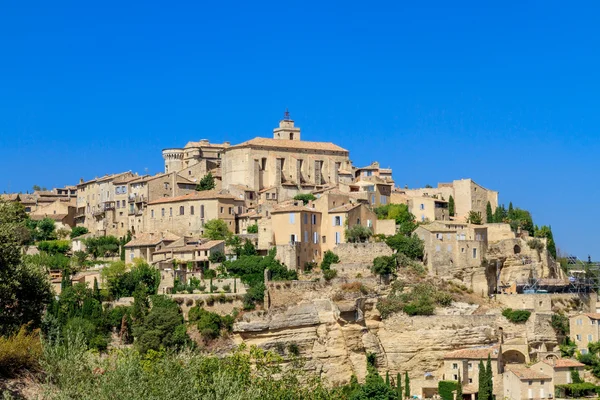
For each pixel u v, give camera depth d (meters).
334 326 194.88
